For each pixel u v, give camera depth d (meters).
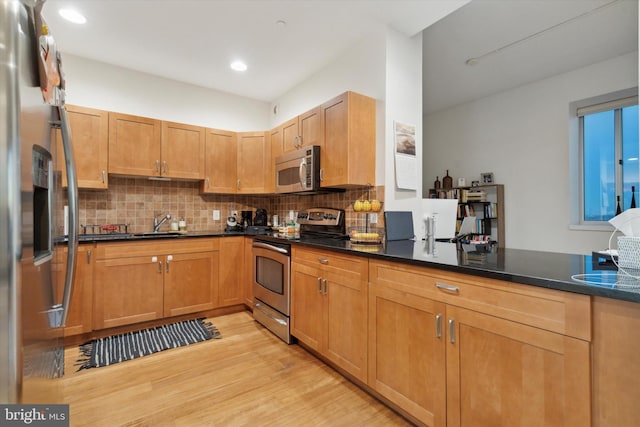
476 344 1.23
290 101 3.72
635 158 3.38
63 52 2.89
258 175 3.61
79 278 2.46
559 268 1.21
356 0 2.19
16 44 0.69
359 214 2.67
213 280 3.12
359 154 2.43
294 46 2.78
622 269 1.16
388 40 2.47
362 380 1.77
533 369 1.07
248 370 2.08
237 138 3.61
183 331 2.75
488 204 4.30
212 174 3.44
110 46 2.80
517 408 1.11
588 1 2.42
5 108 0.67
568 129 3.66
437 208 2.66
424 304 1.44
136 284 2.71
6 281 0.66
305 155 2.74
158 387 1.88
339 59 2.94
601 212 3.59
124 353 2.32
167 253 2.87
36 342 0.81
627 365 0.88
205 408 1.68
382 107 2.48
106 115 2.84
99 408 1.67
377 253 1.68
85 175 2.72
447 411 1.33
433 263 1.38
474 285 1.24
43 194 0.96
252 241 3.12
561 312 1.00
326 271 2.07
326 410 1.67
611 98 3.40
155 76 3.37
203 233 3.26
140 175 3.02
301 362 2.19
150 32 2.59
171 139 3.19
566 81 3.67
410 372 1.50
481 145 4.52
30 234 0.75
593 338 0.94
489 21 2.67
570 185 3.64
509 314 1.13
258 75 3.36
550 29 2.80
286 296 2.49
